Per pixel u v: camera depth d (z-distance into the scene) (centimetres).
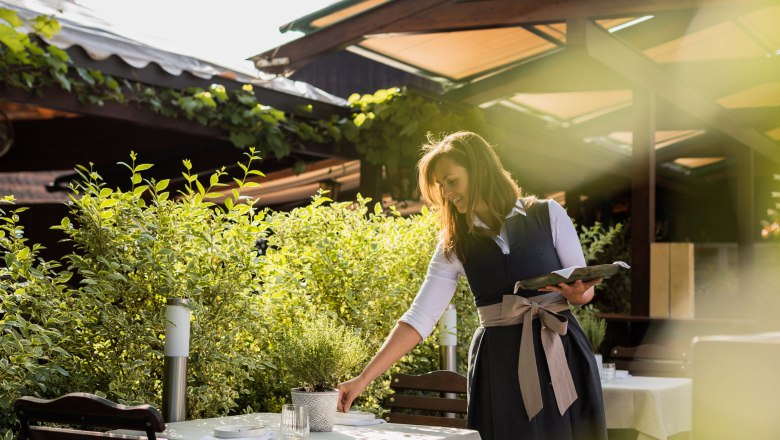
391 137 736
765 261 1338
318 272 430
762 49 812
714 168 1352
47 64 521
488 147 261
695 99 846
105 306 318
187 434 228
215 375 338
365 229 458
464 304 509
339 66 958
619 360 605
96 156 753
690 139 1122
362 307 429
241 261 345
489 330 259
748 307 1076
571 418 248
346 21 679
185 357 306
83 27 549
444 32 650
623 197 1245
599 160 1029
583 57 623
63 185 809
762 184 1359
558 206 263
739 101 994
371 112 725
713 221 1441
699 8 573
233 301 343
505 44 723
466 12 635
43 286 315
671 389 441
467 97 766
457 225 266
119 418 199
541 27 688
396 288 450
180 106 606
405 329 270
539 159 965
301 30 735
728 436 110
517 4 616
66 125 758
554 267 257
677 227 1451
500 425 252
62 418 210
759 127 1055
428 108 725
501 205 257
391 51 733
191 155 745
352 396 262
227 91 643
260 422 254
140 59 573
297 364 245
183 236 337
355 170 822
